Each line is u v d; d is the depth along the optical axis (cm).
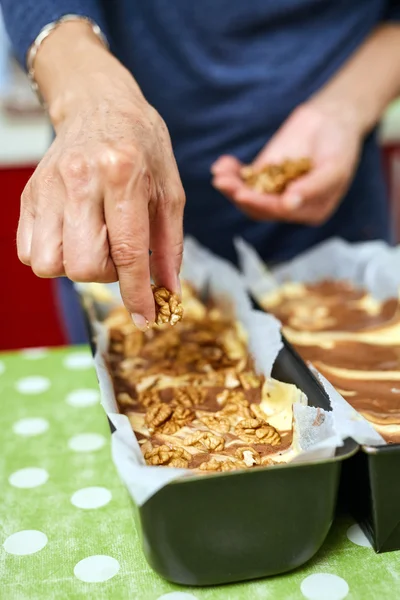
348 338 83
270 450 65
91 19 77
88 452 74
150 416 70
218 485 57
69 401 82
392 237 131
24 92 153
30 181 62
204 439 66
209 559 58
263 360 75
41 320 153
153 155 61
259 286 96
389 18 111
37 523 65
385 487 60
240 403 72
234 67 102
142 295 61
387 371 76
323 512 59
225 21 100
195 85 102
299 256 104
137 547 63
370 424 65
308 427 64
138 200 59
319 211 96
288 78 103
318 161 96
